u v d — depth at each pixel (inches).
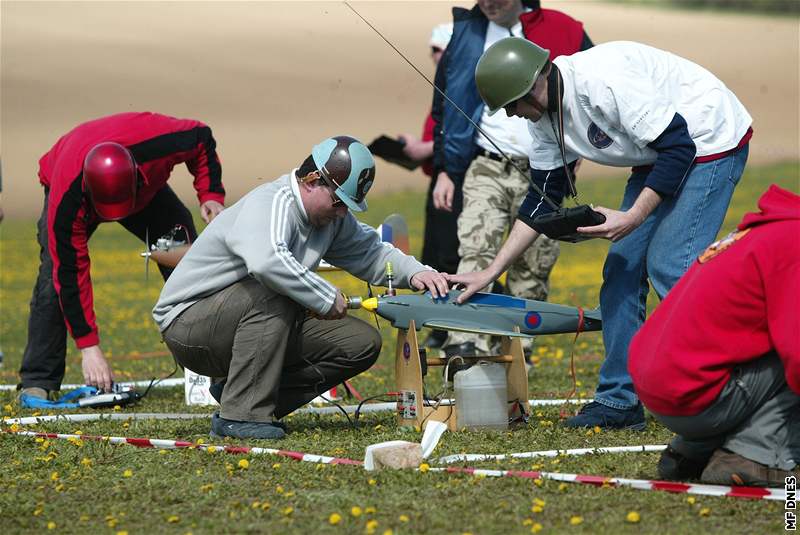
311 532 490.9
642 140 674.8
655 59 690.2
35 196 4404.5
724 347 518.3
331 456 639.8
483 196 1035.3
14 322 1857.8
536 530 479.2
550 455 632.4
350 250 739.4
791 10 7372.1
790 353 499.5
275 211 681.0
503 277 1748.3
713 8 7465.6
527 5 1069.8
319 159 684.1
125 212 840.9
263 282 672.4
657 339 533.0
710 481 544.4
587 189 3636.8
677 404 527.2
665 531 478.0
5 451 685.9
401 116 5556.1
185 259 716.7
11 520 522.0
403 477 577.0
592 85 674.2
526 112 696.4
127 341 1517.0
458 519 503.2
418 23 7066.9
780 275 507.8
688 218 694.5
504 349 758.5
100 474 613.3
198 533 493.7
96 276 2578.7
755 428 535.2
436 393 912.9
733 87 5497.1
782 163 4057.6
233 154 4766.2
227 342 706.8
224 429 706.2
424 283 724.7
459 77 1056.8
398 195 4052.7
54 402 922.1
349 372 738.8
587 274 2250.2
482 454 639.1
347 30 7303.2
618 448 646.5
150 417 840.9
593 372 1083.3
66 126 5497.1
